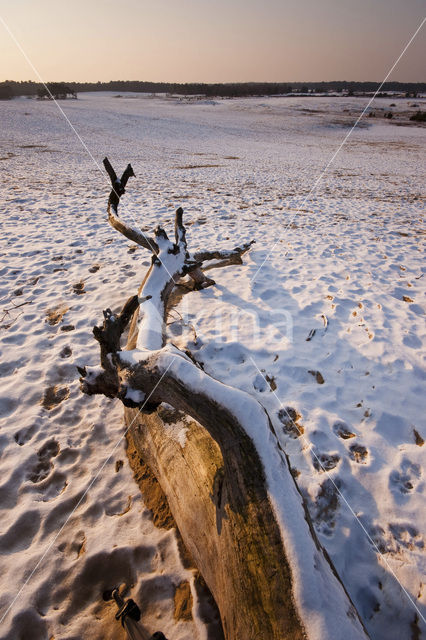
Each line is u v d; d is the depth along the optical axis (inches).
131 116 1697.8
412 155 946.1
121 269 241.4
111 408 134.7
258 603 55.4
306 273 231.8
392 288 212.7
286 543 56.4
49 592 83.7
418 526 91.8
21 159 721.0
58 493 106.3
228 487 66.0
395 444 115.4
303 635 49.1
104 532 94.1
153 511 98.1
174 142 1103.6
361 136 1368.1
